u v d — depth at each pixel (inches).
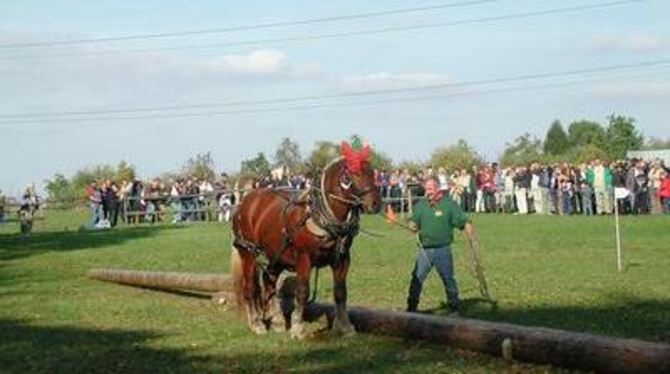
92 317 645.3
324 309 549.3
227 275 679.1
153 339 542.0
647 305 598.9
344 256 507.5
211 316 633.6
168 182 2053.4
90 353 502.9
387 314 509.4
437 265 582.9
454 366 428.1
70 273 967.0
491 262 915.4
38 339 555.5
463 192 1797.5
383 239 1250.0
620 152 3499.0
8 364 480.4
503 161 3137.3
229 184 1936.5
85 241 1336.1
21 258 1123.3
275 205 526.6
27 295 785.6
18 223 1956.2
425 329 482.6
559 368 409.4
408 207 1749.5
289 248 511.8
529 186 1686.8
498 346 436.1
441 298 671.1
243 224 551.5
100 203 1710.1
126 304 711.1
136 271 826.8
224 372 441.7
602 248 1031.0
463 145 3031.5
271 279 552.4
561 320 547.8
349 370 430.9
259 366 450.3
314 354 473.1
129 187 1792.6
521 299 647.1
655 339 478.6
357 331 529.7
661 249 1003.9
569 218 1491.1
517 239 1167.0
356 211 495.8
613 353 377.7
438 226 580.1
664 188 1494.8
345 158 486.3
